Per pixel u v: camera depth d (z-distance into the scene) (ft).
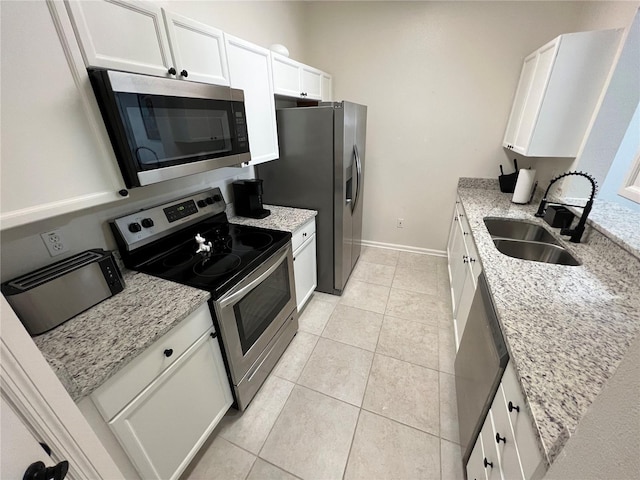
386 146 10.03
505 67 8.05
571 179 6.47
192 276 4.23
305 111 6.77
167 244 5.08
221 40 4.64
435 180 9.99
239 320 4.56
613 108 5.66
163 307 3.55
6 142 2.44
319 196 7.49
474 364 4.06
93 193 3.20
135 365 3.02
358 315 7.79
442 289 8.94
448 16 8.00
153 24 3.54
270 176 7.74
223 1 5.98
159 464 3.59
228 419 5.09
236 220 6.74
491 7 7.61
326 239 7.96
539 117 6.25
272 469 4.36
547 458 1.86
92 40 2.92
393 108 9.47
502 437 2.80
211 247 5.15
